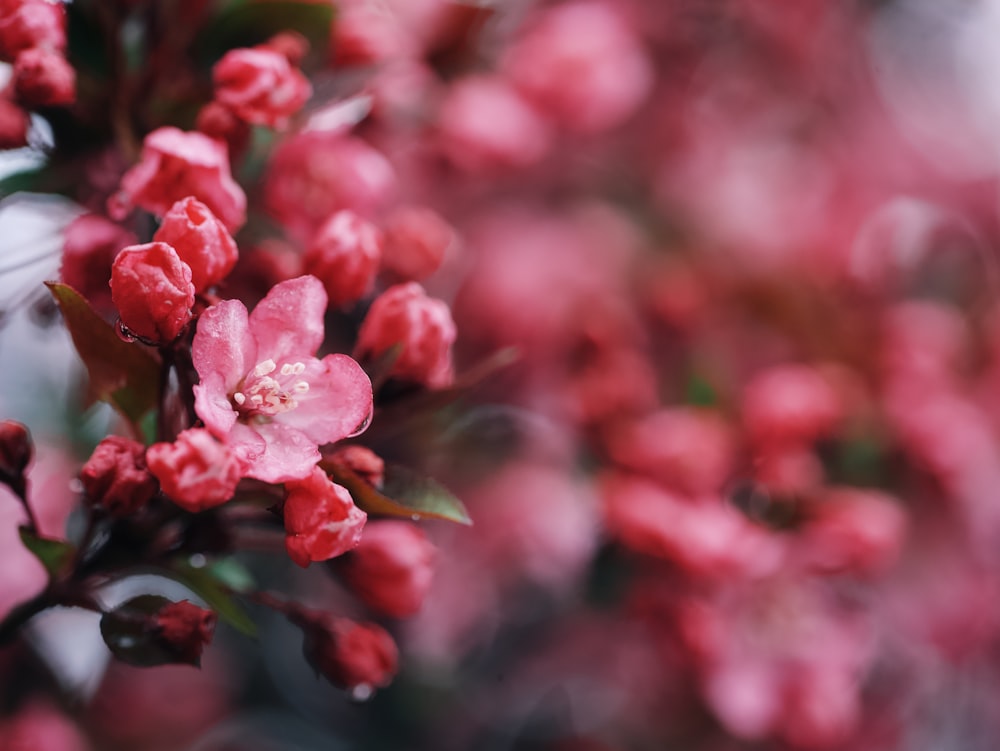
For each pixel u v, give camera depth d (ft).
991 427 1.94
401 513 1.22
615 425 1.72
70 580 1.23
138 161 1.32
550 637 1.79
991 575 1.86
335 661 1.30
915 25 2.51
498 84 1.68
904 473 1.78
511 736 1.77
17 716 1.58
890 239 2.05
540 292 1.83
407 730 1.73
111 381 1.22
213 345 1.18
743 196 2.10
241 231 1.33
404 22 1.57
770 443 1.69
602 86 1.72
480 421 1.73
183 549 1.24
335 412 1.21
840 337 1.91
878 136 2.35
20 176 1.31
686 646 1.64
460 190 1.78
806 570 1.64
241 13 1.35
